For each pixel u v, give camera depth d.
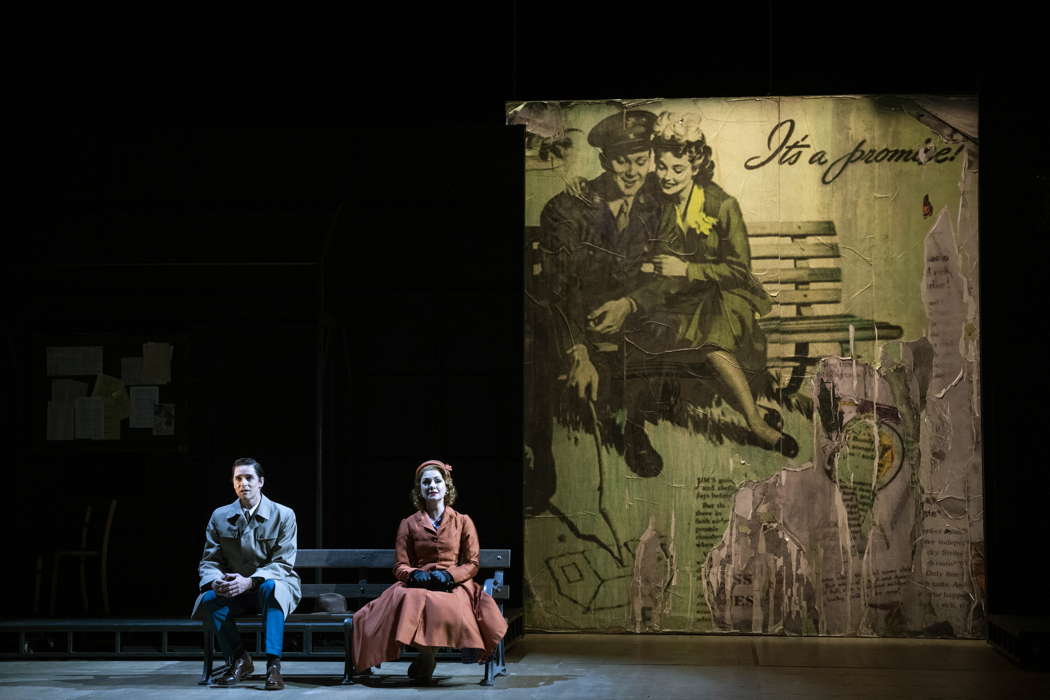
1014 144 8.40
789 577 8.58
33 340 8.52
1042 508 8.23
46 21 9.05
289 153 8.63
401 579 6.59
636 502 8.73
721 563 8.64
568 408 8.82
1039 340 8.28
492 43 9.02
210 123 9.06
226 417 8.58
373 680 6.75
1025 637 7.14
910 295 8.62
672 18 8.98
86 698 6.22
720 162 8.84
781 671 7.04
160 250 8.23
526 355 8.88
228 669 6.72
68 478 8.55
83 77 9.06
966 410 8.52
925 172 8.67
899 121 8.71
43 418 8.52
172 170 8.61
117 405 8.52
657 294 8.83
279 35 9.04
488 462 8.52
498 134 8.59
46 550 8.47
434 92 9.01
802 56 8.88
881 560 8.52
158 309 8.55
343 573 8.48
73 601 8.52
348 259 8.63
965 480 8.48
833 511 8.58
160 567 8.52
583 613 8.69
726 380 8.72
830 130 8.77
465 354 8.57
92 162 8.59
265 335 8.60
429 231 8.60
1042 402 8.27
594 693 6.30
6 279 8.34
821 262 8.72
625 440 8.77
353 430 8.59
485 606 6.62
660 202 8.88
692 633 8.62
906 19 8.77
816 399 8.64
